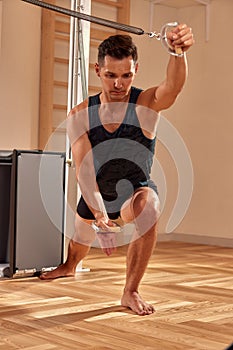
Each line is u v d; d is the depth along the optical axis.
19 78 6.68
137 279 3.73
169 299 4.05
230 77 7.61
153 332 3.19
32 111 6.78
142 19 7.82
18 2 6.64
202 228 7.77
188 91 7.94
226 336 3.15
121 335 3.12
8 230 5.08
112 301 3.93
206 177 7.76
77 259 4.85
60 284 4.54
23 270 4.81
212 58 7.75
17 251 4.78
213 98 7.73
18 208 4.77
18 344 2.92
